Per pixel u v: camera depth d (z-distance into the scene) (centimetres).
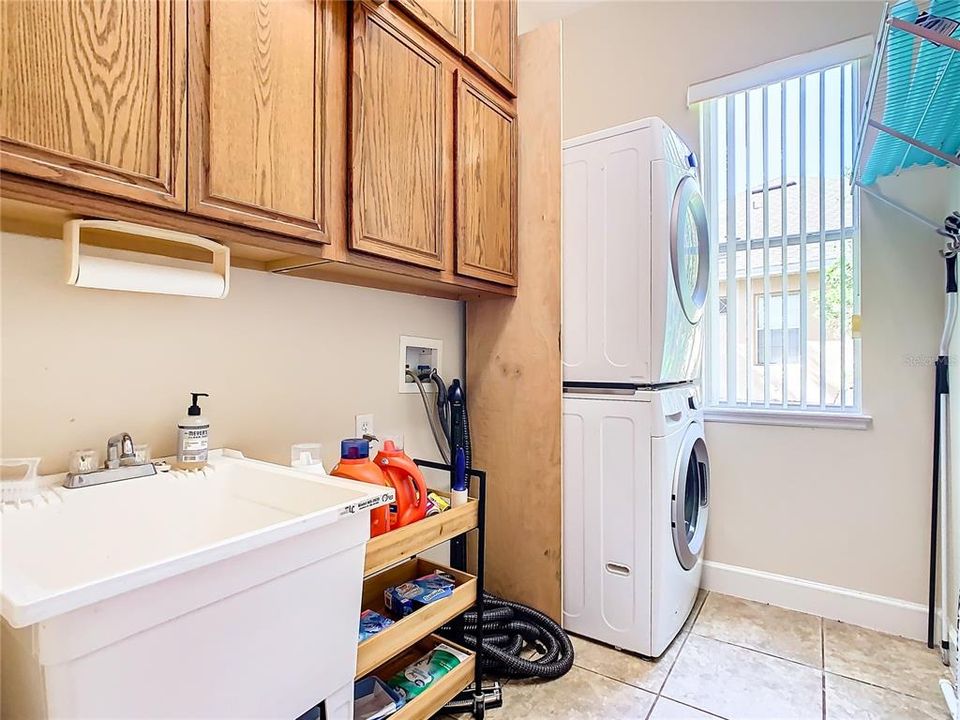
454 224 164
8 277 100
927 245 196
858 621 206
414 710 131
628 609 182
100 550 96
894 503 203
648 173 180
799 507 221
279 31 111
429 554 209
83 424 109
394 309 188
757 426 229
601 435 187
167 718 70
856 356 213
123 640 64
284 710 87
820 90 218
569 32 284
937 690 162
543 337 197
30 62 76
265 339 145
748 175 235
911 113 150
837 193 215
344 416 168
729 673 171
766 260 231
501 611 184
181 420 120
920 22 111
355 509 95
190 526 110
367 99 131
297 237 116
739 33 235
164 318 123
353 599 99
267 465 118
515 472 203
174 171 93
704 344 244
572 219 196
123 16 87
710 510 240
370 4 130
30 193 78
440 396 204
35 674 61
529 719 149
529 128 198
